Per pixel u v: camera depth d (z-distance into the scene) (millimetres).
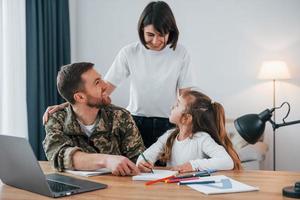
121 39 4801
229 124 4094
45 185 1118
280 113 4469
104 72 4840
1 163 1259
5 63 3648
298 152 4449
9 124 3666
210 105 1843
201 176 1375
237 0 4535
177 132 1881
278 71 4113
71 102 1669
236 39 4570
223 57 4613
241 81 4582
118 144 1790
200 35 4652
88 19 4836
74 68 1642
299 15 4387
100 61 4844
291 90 4426
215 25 4609
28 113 3842
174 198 1088
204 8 4621
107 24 4820
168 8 2049
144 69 2262
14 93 3703
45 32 4055
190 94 1854
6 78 3652
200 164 1528
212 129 1817
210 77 4660
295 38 4406
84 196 1125
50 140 1631
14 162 1183
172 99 2309
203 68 4676
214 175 1408
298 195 1078
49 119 1714
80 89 1623
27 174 1159
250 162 3699
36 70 3891
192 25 4660
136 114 2355
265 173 1453
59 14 4297
